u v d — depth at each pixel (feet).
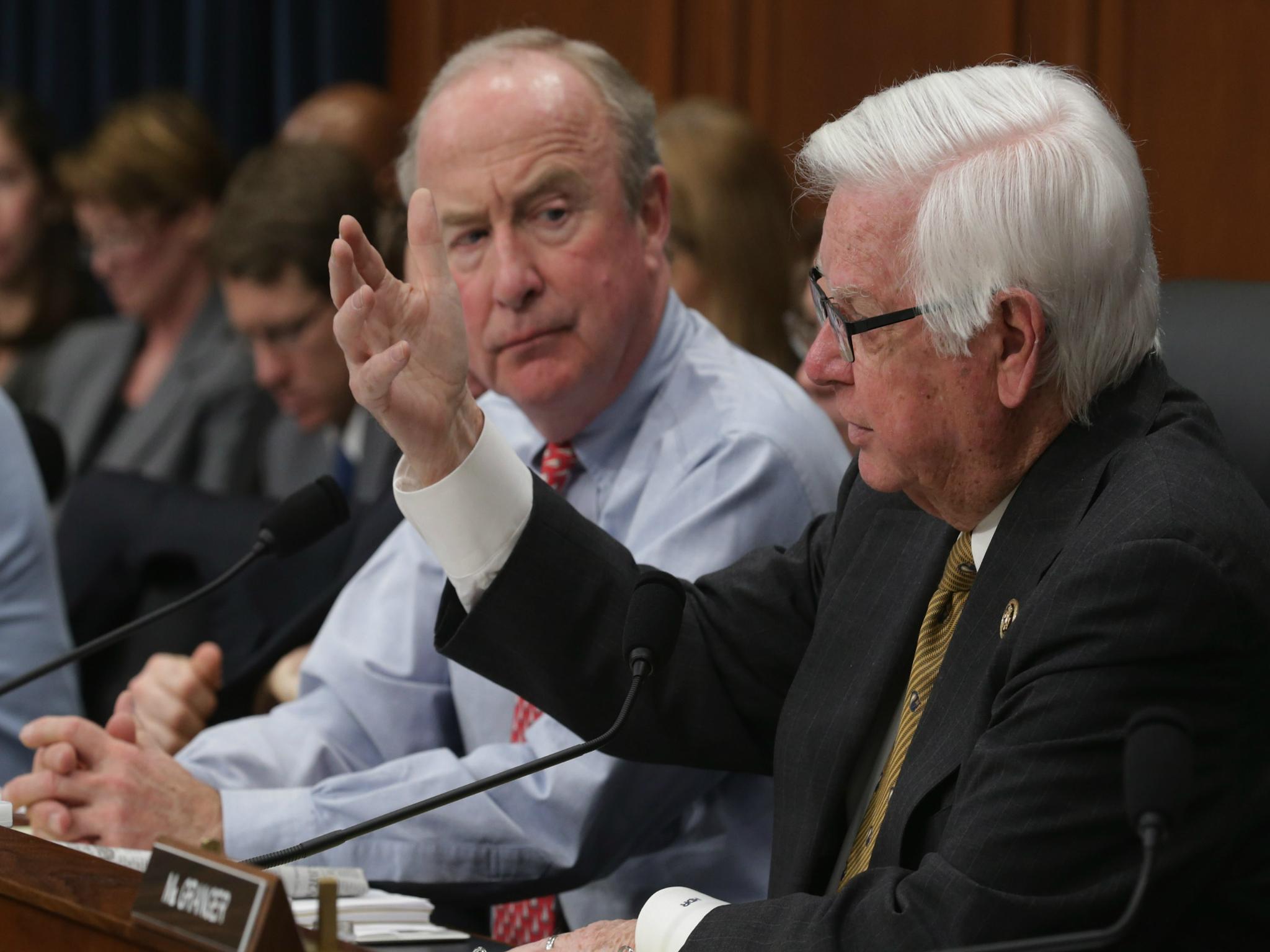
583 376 12.07
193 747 12.84
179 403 23.82
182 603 10.87
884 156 8.42
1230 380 10.63
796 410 12.46
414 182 12.82
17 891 7.13
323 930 6.66
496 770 11.55
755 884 11.80
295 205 19.60
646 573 9.03
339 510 10.97
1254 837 7.70
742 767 10.71
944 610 9.20
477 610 10.02
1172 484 7.87
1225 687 7.50
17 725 15.98
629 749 10.48
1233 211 19.75
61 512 20.10
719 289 17.49
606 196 11.99
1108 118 8.45
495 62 12.14
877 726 9.52
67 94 30.60
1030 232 8.12
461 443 9.84
